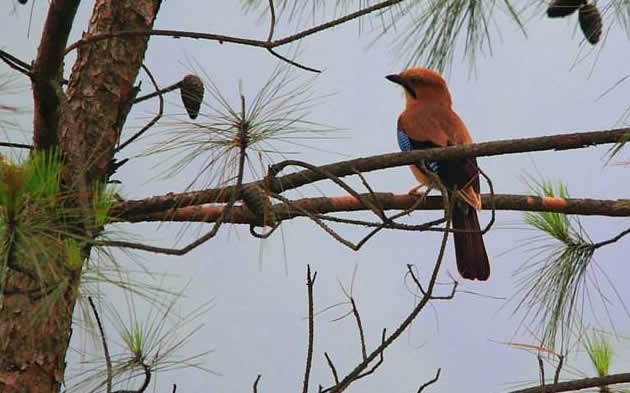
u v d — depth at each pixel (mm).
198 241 5773
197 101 7996
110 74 8297
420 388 6770
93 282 5383
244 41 7066
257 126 6785
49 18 6789
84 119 8156
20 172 5148
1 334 7223
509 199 9023
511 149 8102
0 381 7223
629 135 7246
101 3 8508
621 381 7508
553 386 7449
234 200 6508
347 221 6898
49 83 6992
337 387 6516
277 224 6918
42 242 5359
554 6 7246
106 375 6223
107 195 5711
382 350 6508
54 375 7355
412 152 8133
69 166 7562
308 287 6641
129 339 6293
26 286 7219
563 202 9062
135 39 8430
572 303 8023
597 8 7164
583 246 8242
